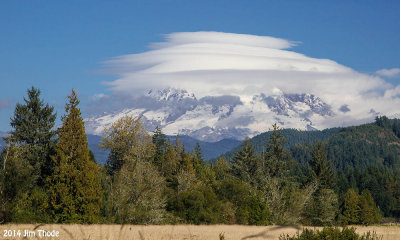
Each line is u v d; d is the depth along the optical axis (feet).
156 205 135.64
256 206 169.89
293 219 160.76
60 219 140.26
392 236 79.41
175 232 75.87
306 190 204.13
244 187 189.98
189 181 186.50
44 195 144.05
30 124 188.65
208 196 168.76
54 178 148.66
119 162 214.69
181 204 154.81
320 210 194.49
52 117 195.62
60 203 142.10
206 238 72.69
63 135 156.15
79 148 154.40
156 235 52.49
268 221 168.35
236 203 175.63
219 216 163.84
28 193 141.59
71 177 147.33
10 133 186.80
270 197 178.50
